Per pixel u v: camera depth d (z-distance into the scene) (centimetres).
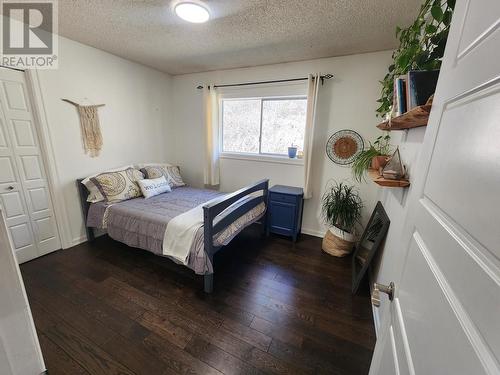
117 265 239
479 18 47
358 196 289
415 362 54
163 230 215
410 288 66
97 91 281
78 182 272
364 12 183
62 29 224
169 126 395
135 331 160
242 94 334
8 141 218
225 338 157
